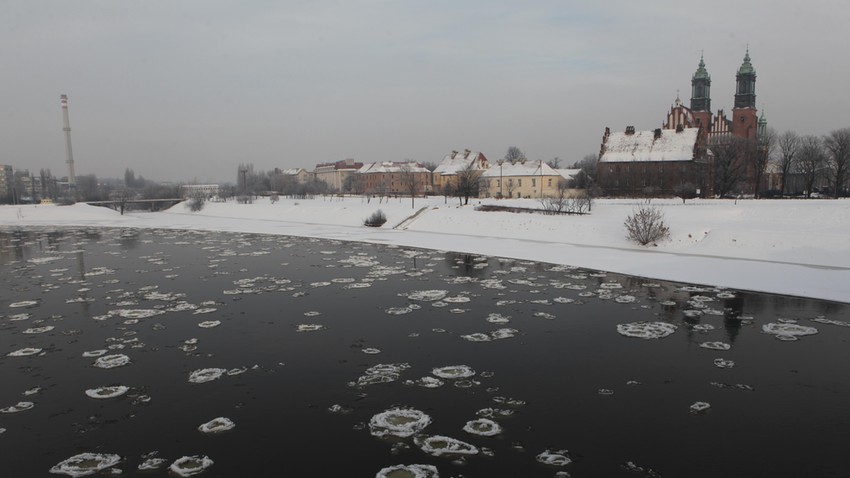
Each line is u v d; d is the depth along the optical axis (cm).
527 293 2192
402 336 1622
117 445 981
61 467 909
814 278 2266
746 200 5588
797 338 1569
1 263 3189
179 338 1622
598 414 1088
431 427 1041
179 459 930
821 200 5231
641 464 900
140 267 2975
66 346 1556
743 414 1081
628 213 4459
